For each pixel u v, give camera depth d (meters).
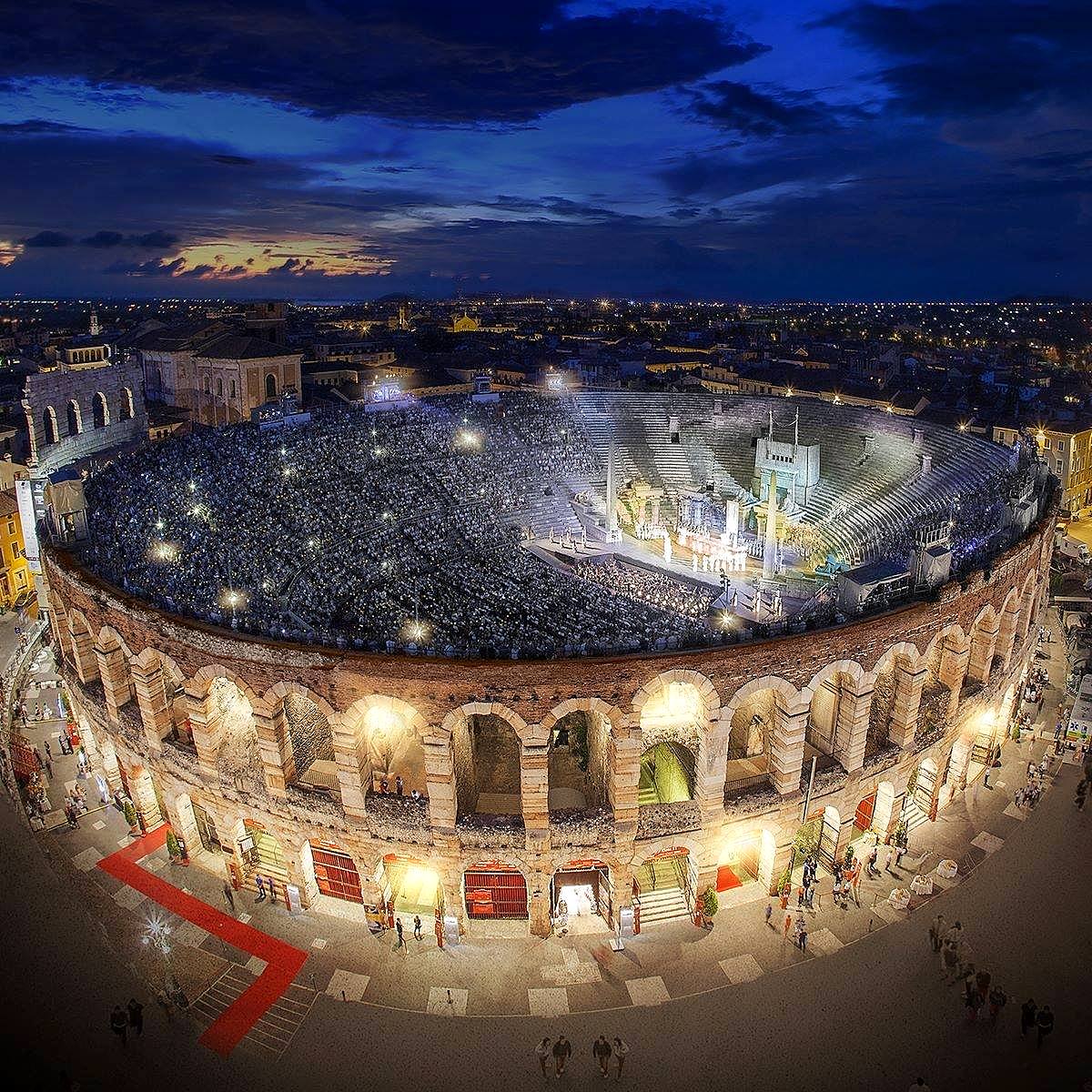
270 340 130.75
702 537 86.88
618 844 38.75
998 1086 32.19
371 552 73.81
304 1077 33.34
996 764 51.28
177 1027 35.41
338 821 39.56
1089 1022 34.81
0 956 38.75
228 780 41.28
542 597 67.56
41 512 69.12
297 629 41.56
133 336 130.88
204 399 113.69
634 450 105.44
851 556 78.62
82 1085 32.69
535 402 108.25
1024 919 40.03
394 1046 34.56
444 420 99.81
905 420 97.25
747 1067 33.28
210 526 65.94
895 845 44.66
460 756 42.28
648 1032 35.03
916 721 43.16
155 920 41.16
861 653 39.59
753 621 67.38
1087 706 53.34
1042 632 68.75
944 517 68.31
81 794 48.75
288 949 39.53
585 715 48.75
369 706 37.25
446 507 86.56
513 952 39.31
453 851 38.66
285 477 79.75
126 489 67.31
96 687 48.47
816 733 45.28
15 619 74.50
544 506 93.69
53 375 78.62
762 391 151.00
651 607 66.31
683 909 41.66
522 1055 34.16
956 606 42.41
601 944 39.66
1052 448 102.44
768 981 37.25
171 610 41.19
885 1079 32.56
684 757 46.19
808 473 93.50
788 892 41.09
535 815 38.00
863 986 36.84
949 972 37.28
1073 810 47.41
